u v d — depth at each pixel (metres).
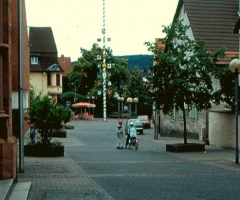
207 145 40.56
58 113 30.28
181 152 33.78
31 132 37.62
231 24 49.31
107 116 122.38
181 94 33.88
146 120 81.00
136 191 15.16
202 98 34.03
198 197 13.95
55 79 101.56
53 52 102.94
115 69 116.50
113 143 47.50
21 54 20.61
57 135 56.09
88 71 120.25
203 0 51.12
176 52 34.00
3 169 15.30
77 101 121.38
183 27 34.38
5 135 15.56
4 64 16.22
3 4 16.17
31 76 100.69
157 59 33.91
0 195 12.09
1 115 15.48
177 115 54.31
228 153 32.06
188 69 33.09
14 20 46.44
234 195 14.30
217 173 20.31
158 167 23.02
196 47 34.09
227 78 33.91
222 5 50.97
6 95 16.27
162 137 57.16
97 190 15.34
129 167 23.03
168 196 14.14
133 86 105.06
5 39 16.16
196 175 19.56
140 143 47.53
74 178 18.64
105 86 104.62
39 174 20.08
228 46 47.47
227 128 36.38
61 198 13.72
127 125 64.62
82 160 27.27
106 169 22.05
